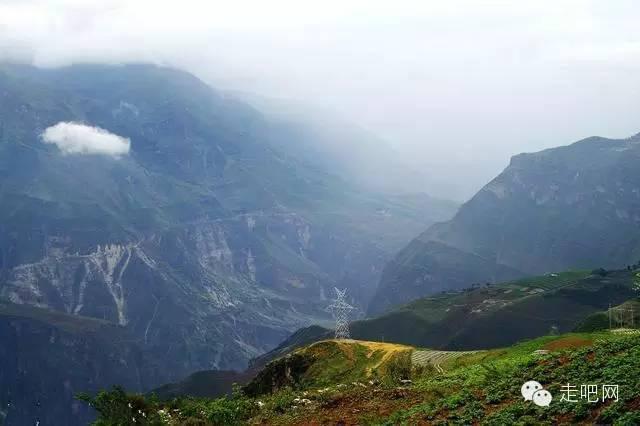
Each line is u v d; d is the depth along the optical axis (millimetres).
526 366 46750
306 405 51000
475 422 35188
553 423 32000
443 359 85250
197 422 48844
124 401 47031
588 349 45688
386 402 46344
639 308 172750
